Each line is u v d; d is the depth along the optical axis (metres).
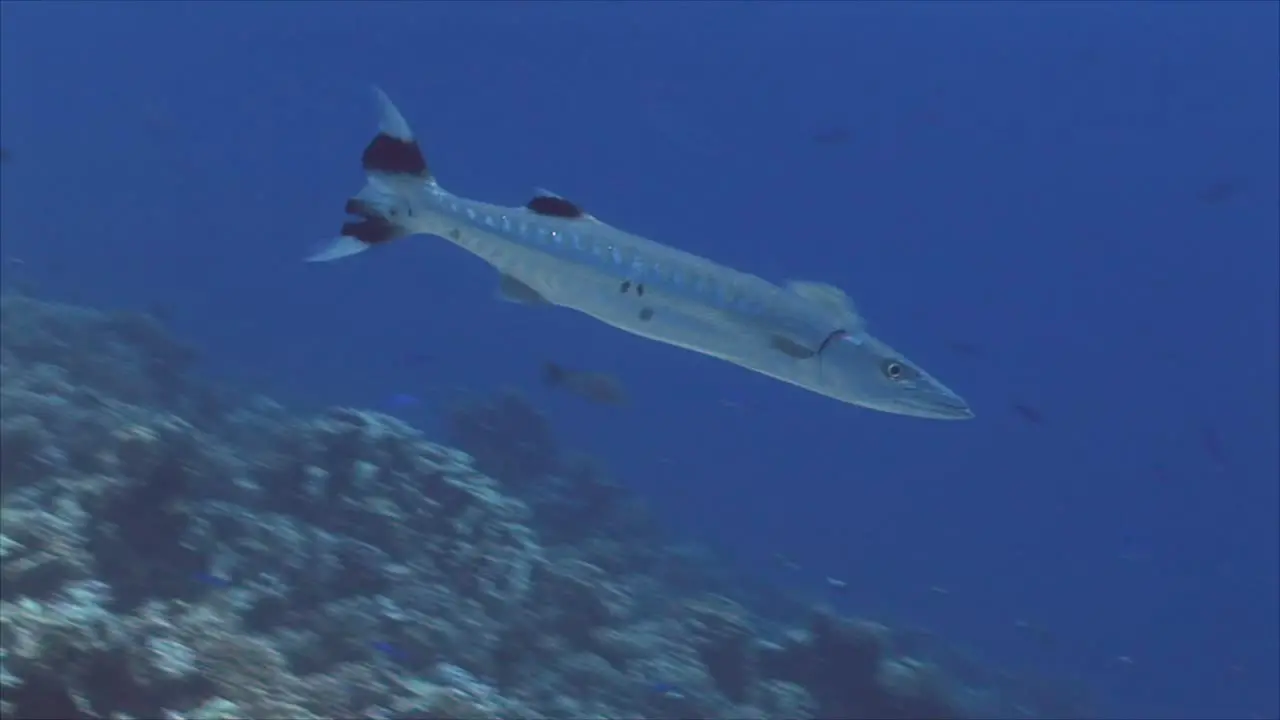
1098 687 28.12
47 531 8.28
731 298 4.33
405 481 12.12
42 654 6.16
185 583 9.19
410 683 8.93
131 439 9.30
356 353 37.72
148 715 6.60
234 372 25.08
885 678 13.25
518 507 14.22
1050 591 40.19
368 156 4.53
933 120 43.06
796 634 13.76
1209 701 30.73
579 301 4.52
